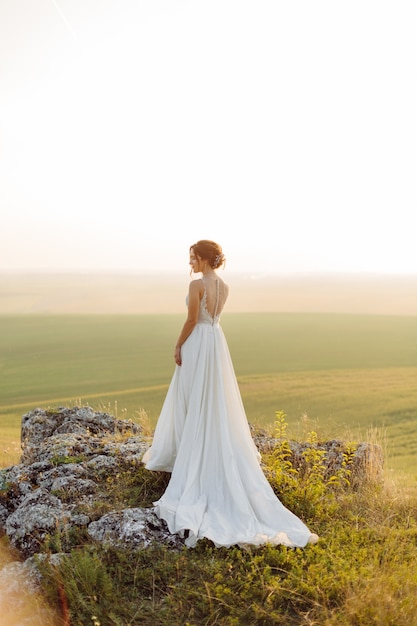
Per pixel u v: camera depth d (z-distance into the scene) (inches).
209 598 172.9
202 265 249.0
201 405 240.8
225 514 224.1
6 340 2797.7
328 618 167.2
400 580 185.9
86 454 281.3
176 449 252.8
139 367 2128.4
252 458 240.7
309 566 192.1
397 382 1723.7
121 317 3673.7
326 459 309.1
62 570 180.9
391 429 1202.6
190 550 205.5
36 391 1788.9
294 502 245.8
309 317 3501.5
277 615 169.2
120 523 210.7
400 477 334.0
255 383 1747.0
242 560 196.2
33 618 167.0
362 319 3363.7
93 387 1822.1
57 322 3415.4
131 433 334.3
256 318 3449.8
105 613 169.0
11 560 209.9
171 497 231.0
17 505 244.4
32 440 330.6
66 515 219.0
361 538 221.6
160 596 180.1
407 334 2760.8
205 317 246.8
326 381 1761.8
